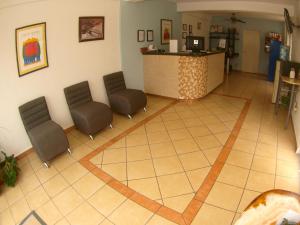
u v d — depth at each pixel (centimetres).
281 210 161
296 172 275
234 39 1018
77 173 292
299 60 442
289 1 532
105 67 473
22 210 240
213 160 304
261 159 303
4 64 297
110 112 401
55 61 369
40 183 278
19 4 301
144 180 273
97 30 437
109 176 283
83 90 409
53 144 309
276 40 809
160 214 223
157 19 616
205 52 552
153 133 389
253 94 611
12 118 318
